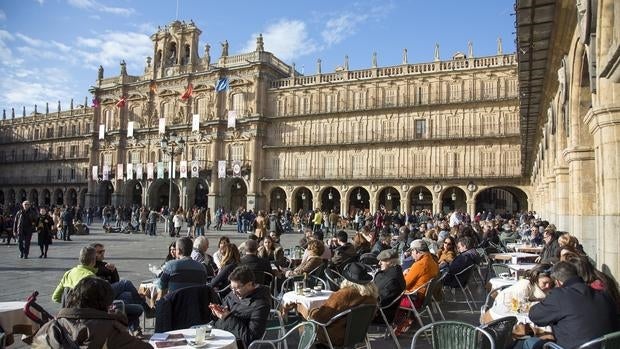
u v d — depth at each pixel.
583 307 6.96
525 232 30.06
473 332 6.85
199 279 10.74
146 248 30.94
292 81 69.88
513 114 56.03
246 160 70.12
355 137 64.69
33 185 99.31
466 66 59.03
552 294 7.34
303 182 66.94
